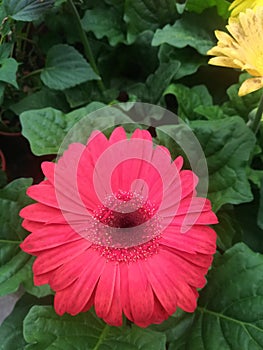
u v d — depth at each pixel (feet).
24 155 0.99
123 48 1.00
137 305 0.57
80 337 0.66
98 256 0.60
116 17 1.01
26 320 0.66
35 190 0.61
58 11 1.01
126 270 0.59
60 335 0.66
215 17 0.93
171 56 0.93
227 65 0.65
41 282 0.59
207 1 0.90
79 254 0.60
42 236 0.60
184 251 0.59
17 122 1.00
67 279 0.59
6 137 0.99
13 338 0.72
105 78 1.02
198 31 0.93
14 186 0.74
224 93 0.96
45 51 1.04
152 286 0.58
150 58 0.99
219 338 0.68
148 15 0.98
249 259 0.70
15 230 0.73
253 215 0.83
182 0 1.02
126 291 0.58
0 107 0.99
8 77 0.81
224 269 0.71
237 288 0.69
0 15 0.85
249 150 0.75
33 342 0.65
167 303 0.57
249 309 0.67
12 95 0.99
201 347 0.68
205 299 0.71
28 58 1.05
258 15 0.68
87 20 0.99
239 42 0.66
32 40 1.05
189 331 0.70
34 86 1.03
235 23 0.68
